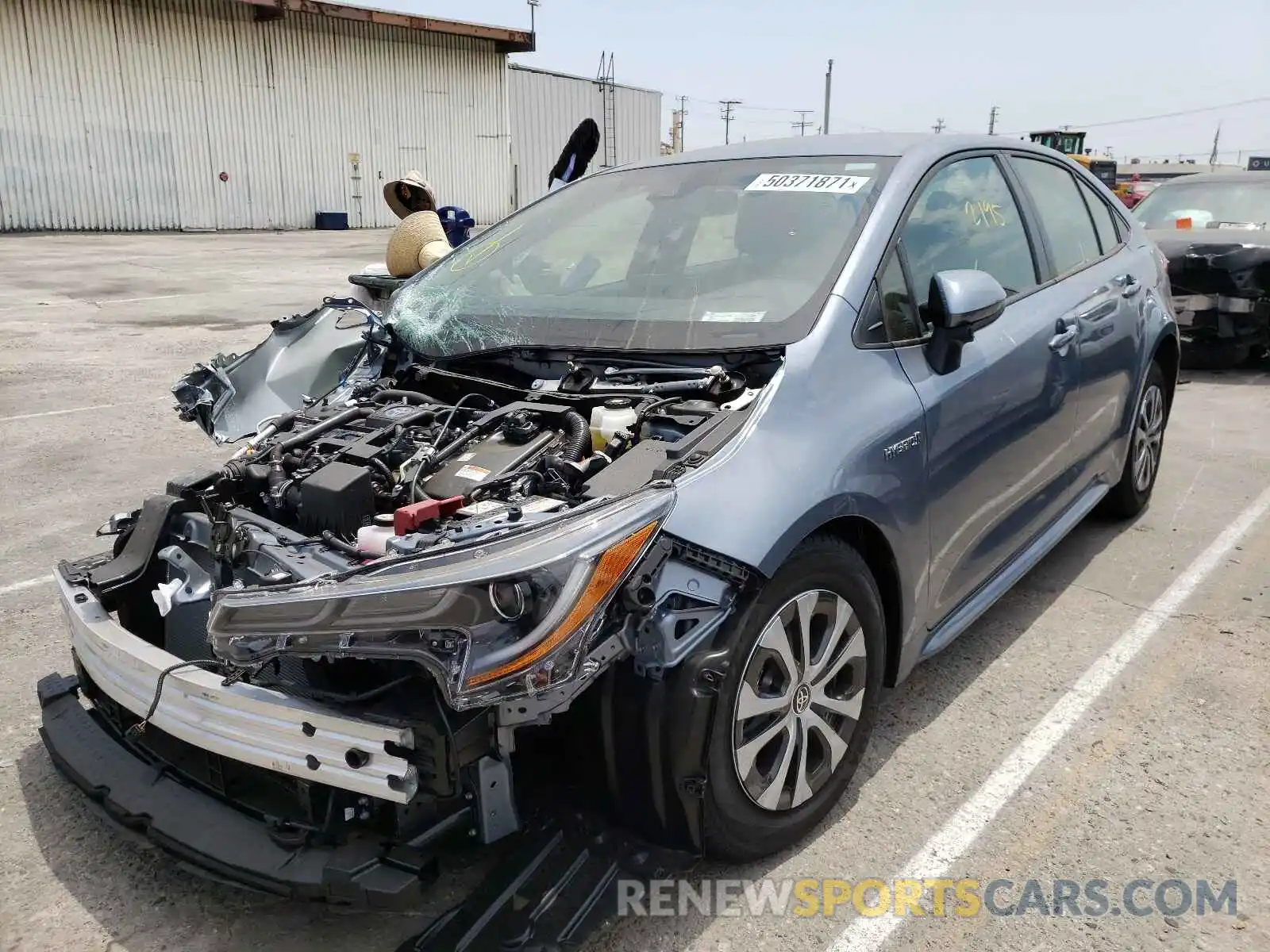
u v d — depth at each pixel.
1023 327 3.48
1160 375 4.94
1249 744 3.11
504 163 36.97
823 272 2.95
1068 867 2.59
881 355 2.86
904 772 3.00
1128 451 4.68
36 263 19.25
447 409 3.06
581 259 3.53
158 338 10.94
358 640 2.04
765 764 2.52
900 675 2.96
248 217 30.27
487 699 1.96
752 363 2.78
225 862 2.23
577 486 2.46
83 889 2.58
